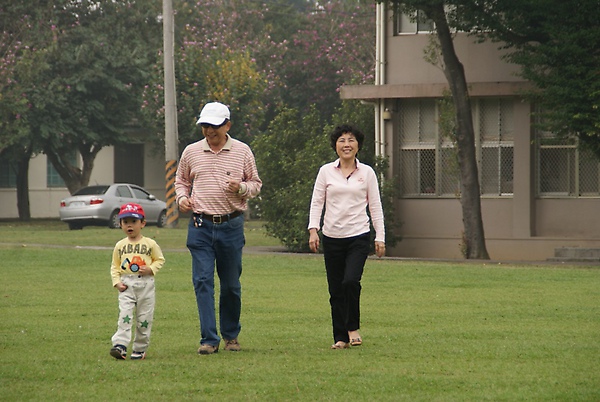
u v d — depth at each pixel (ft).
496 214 222.89
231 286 83.46
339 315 84.89
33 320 102.42
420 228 228.84
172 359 78.02
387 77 230.27
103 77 383.86
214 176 82.99
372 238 225.76
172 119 300.61
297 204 222.28
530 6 188.55
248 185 83.10
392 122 229.45
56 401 61.67
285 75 472.85
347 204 85.87
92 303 118.21
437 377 69.67
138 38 403.54
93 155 405.39
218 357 79.00
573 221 219.00
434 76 226.79
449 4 198.70
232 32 461.37
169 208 304.91
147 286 77.87
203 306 81.41
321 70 471.21
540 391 64.69
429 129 229.04
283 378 69.21
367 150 236.02
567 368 73.67
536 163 221.05
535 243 219.61
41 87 371.76
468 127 207.72
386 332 94.17
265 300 122.72
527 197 220.02
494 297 127.24
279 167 234.79
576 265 184.24
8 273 158.92
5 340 88.02
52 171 442.50
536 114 193.47
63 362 76.07
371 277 156.15
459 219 226.17
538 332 94.07
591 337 90.63
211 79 387.34
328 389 65.21
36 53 354.33
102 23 395.96
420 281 149.59
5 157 381.60
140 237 78.38
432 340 88.48
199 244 82.74
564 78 186.19
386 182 225.97
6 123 349.41
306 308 114.42
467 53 222.28
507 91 216.33
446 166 226.17
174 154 302.25
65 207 311.27
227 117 83.41
